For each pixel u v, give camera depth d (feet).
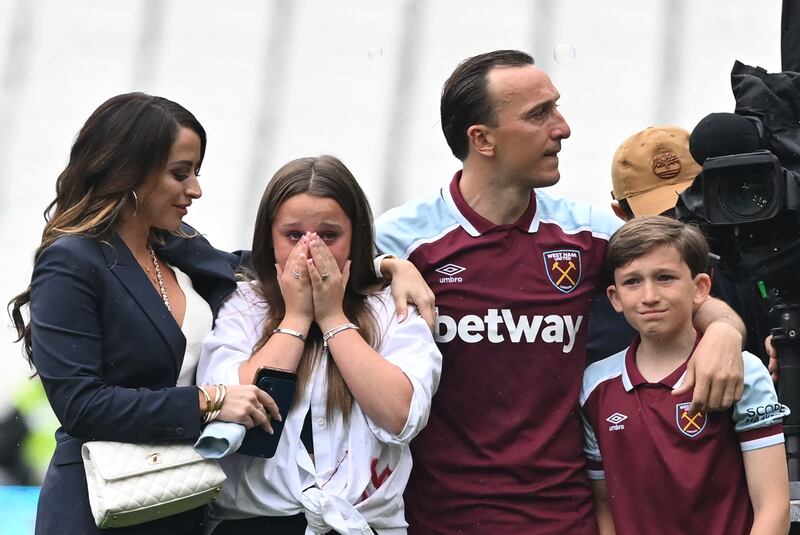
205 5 127.75
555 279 35.47
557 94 35.76
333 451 31.76
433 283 35.58
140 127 31.73
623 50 119.24
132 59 122.72
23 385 81.56
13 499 70.23
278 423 31.27
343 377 32.01
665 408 33.81
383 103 118.32
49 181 110.52
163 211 32.22
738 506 33.22
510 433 34.55
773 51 116.37
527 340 35.06
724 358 32.65
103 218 31.45
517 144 35.17
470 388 34.99
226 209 106.11
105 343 31.17
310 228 32.63
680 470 33.19
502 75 35.45
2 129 115.24
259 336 33.06
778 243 36.52
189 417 30.17
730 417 33.55
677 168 43.11
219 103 118.01
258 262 33.99
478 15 124.26
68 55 122.83
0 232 106.01
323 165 33.30
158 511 29.81
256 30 125.70
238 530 31.96
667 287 33.78
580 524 34.42
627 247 34.01
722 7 121.80
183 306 33.01
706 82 114.62
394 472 32.17
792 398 37.06
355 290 33.99
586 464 35.58
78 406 29.81
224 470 32.01
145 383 31.50
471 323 35.12
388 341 33.01
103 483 29.37
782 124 37.52
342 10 126.82
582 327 35.83
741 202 36.32
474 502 34.24
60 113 117.19
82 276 30.78
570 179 104.88
